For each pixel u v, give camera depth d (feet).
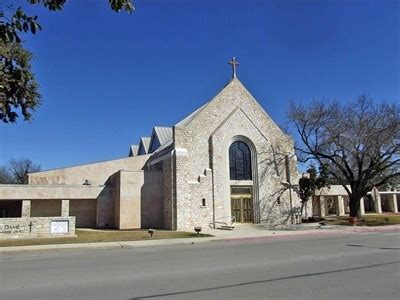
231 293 28.37
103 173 140.77
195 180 119.96
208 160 123.34
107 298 27.61
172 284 32.19
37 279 36.35
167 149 127.75
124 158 143.33
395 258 45.44
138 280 34.40
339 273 35.91
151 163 138.31
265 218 126.62
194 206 117.29
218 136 125.08
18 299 27.89
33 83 59.06
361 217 139.54
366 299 26.09
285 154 134.21
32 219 86.22
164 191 122.21
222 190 122.31
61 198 123.13
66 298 27.94
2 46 51.42
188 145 121.19
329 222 129.80
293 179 132.87
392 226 111.75
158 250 64.34
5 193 116.78
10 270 42.86
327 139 126.52
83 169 139.23
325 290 28.91
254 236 87.40
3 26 21.63
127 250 66.23
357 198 130.11
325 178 134.82
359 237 78.18
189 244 76.13
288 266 40.73
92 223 128.47
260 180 128.36
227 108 129.59
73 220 89.30
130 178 120.47
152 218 121.19
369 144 120.16
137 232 100.89
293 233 93.61
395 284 30.81
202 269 40.04
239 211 125.18
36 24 21.95
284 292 28.43
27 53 56.08
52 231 87.56
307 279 33.22
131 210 119.14
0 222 83.76
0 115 38.60
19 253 63.87
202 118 125.08
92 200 129.59
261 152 130.62
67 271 41.06
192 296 27.63
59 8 21.58
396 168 127.44
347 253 51.16
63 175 137.08
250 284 31.53
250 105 133.08
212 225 118.11
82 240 81.20
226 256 51.57
